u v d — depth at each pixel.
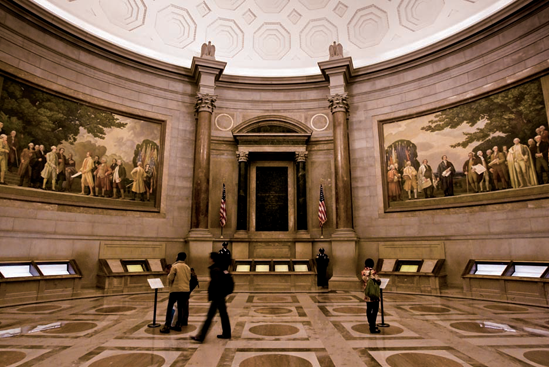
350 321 6.21
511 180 9.97
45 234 9.56
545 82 9.66
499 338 5.00
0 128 9.17
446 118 11.62
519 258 9.38
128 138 11.93
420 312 7.07
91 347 4.50
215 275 5.01
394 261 11.29
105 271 9.79
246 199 12.88
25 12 9.80
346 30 14.25
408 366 3.82
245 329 5.57
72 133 10.70
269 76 13.89
